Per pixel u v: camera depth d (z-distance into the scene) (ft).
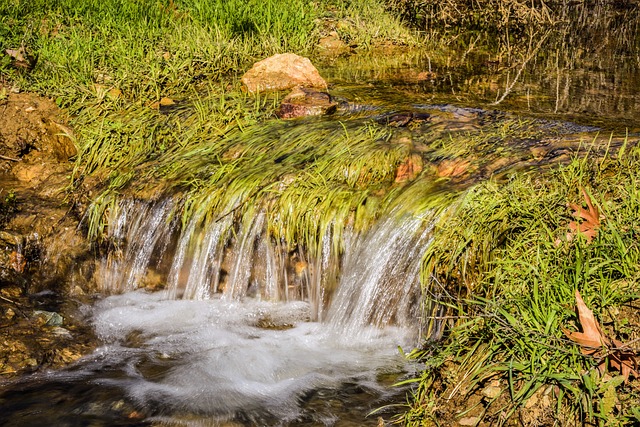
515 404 11.82
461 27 38.06
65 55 28.32
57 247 20.11
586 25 38.29
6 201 21.17
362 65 30.37
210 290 18.74
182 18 33.88
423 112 22.26
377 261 16.49
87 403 14.35
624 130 19.54
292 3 35.91
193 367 15.57
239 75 28.04
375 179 18.21
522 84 26.53
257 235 18.31
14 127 24.00
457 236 15.14
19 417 13.94
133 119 23.71
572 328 12.26
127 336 17.16
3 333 16.75
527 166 17.10
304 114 22.91
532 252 13.83
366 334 16.29
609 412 10.96
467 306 14.48
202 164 20.57
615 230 13.05
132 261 19.74
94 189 21.26
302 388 14.66
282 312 17.79
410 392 14.25
